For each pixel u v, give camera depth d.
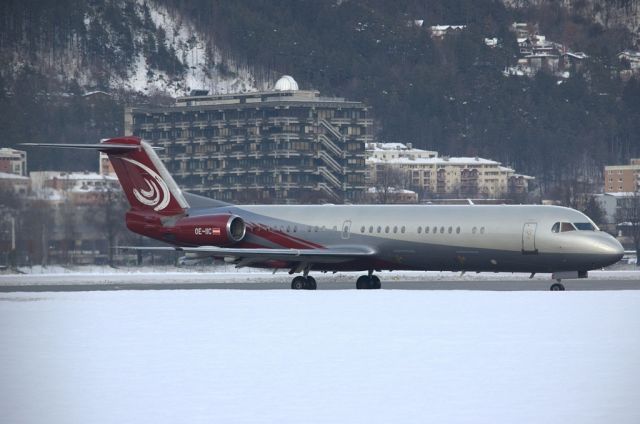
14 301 194.88
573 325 144.62
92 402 95.62
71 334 139.62
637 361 113.88
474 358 116.56
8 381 105.31
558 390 99.31
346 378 105.69
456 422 87.31
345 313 162.88
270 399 96.38
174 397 97.44
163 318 158.88
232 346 126.69
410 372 108.56
